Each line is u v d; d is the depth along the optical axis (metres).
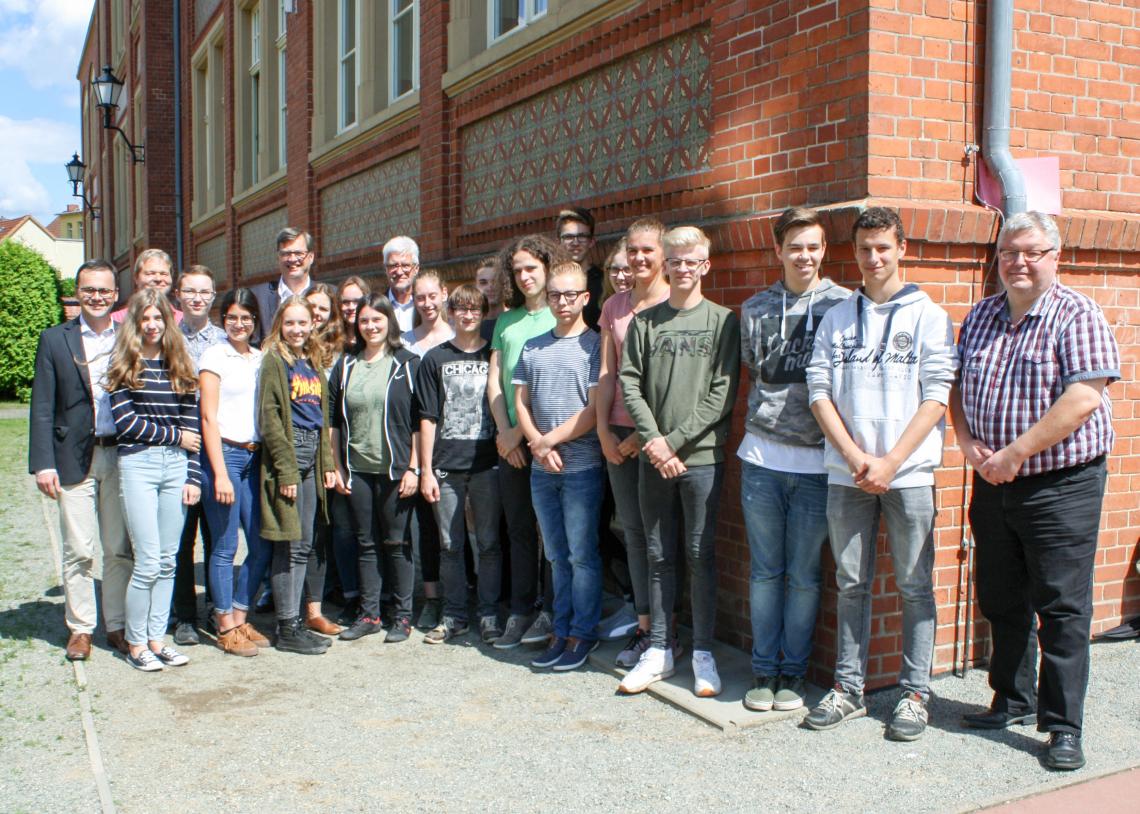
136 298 5.06
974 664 4.93
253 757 4.02
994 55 4.54
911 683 4.16
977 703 4.48
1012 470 3.81
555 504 5.18
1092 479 3.84
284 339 5.42
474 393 5.49
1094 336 3.72
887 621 4.61
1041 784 3.69
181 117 20.34
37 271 24.06
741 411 5.04
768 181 4.92
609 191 6.41
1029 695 4.20
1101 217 4.99
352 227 11.26
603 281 5.51
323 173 11.99
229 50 16.28
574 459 5.06
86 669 5.14
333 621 6.07
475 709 4.54
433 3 8.71
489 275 6.29
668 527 4.70
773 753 3.98
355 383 5.64
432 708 4.56
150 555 5.07
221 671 5.12
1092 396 3.70
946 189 4.54
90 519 5.24
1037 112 4.87
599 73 6.52
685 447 4.52
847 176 4.46
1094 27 5.00
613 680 4.91
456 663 5.23
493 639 5.50
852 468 3.96
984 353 3.99
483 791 3.70
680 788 3.70
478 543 5.56
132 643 5.12
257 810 3.56
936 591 4.77
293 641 5.44
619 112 6.30
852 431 4.04
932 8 4.46
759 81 4.96
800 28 4.69
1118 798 3.59
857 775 3.78
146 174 20.94
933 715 4.35
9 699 4.70
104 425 5.23
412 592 5.72
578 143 6.78
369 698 4.70
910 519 4.02
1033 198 4.74
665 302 4.63
